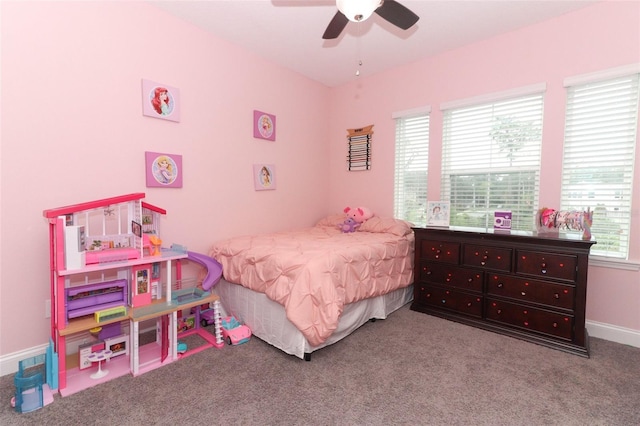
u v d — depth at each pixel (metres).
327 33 1.99
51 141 1.95
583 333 2.05
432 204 2.93
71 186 2.04
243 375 1.83
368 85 3.77
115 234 2.12
